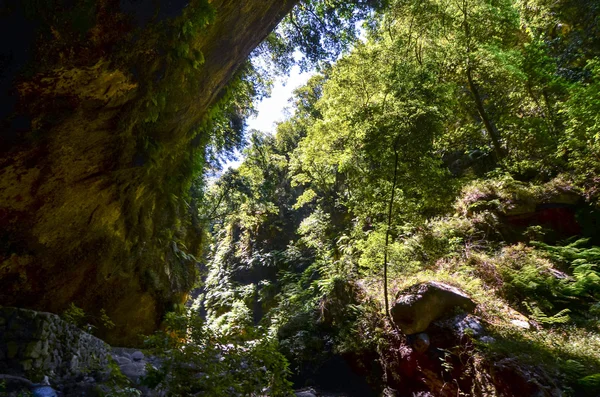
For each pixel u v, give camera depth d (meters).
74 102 4.03
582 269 7.40
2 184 3.91
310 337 8.59
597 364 5.11
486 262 7.96
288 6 7.12
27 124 3.80
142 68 4.49
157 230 7.09
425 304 6.62
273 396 3.11
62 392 3.03
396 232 8.75
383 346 6.83
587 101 8.95
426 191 7.53
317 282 10.65
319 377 7.89
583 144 9.30
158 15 4.29
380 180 7.54
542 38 13.12
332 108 11.73
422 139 7.09
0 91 3.58
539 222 9.26
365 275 8.77
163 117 5.55
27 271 4.51
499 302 6.86
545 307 6.95
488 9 11.43
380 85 8.61
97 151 4.62
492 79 12.17
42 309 4.81
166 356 3.00
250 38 6.75
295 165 16.05
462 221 9.66
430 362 6.15
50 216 4.48
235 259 20.72
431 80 7.72
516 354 5.31
